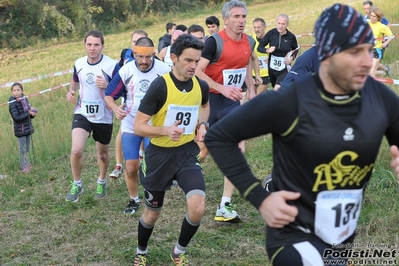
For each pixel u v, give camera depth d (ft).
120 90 19.67
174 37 28.71
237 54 19.62
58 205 22.27
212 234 18.01
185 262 15.66
